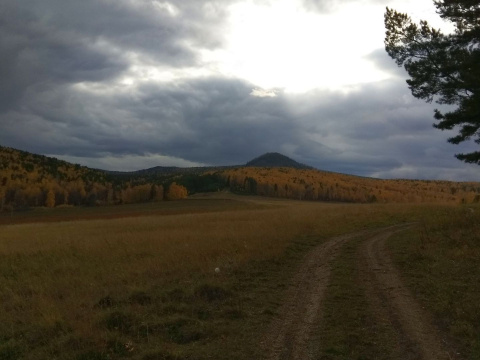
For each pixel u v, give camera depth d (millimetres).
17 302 10211
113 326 7781
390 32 21422
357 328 7770
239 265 12750
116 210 81312
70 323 7926
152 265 13094
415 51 21125
